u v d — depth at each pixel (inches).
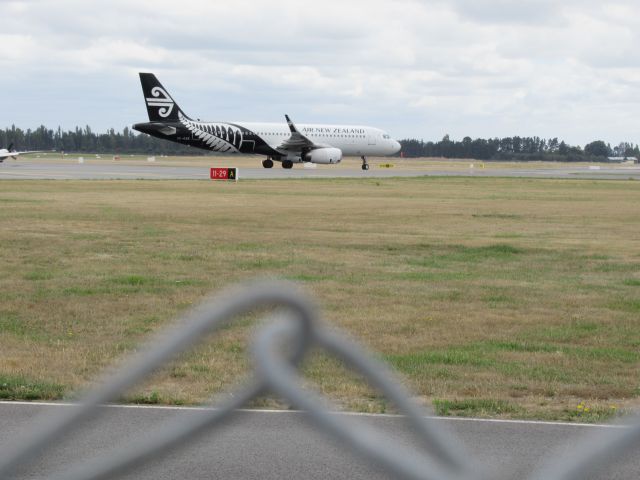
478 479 231.1
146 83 7253.9
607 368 1011.3
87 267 1854.1
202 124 7342.5
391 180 6235.2
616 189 5546.3
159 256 2057.1
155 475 588.7
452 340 1173.7
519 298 1537.9
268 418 743.7
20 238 2362.2
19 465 206.8
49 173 6648.6
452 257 2151.8
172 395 831.7
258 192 4574.3
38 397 837.2
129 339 1147.3
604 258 2162.9
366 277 1782.7
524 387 908.6
